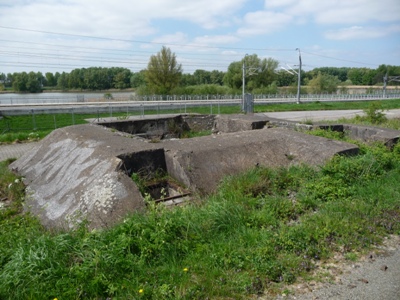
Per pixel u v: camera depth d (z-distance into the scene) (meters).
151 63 53.56
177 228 4.17
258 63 64.06
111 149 6.61
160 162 6.68
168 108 32.34
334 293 3.38
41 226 5.15
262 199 5.39
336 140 8.27
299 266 3.76
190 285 3.38
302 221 4.77
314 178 6.38
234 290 3.38
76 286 3.23
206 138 8.05
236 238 4.21
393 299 3.29
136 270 3.52
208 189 6.09
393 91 76.12
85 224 4.59
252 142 7.63
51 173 7.07
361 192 5.80
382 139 9.25
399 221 4.82
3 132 18.47
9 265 3.44
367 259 4.00
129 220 4.29
